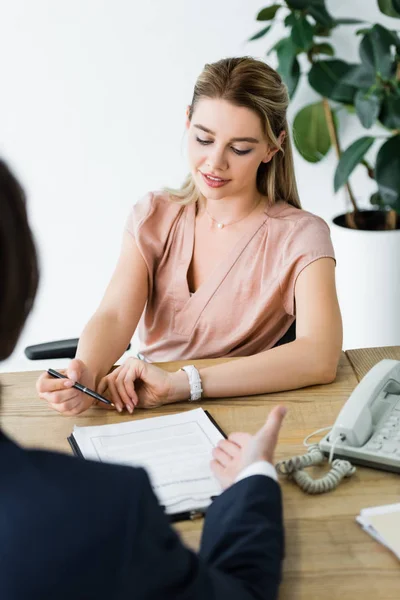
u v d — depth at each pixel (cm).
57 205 325
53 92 311
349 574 102
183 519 115
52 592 68
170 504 116
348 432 125
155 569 74
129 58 307
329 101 313
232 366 154
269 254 178
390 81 286
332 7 304
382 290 298
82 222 328
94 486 73
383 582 100
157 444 133
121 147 319
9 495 71
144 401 149
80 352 166
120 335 175
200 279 185
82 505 71
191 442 134
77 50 306
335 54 311
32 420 145
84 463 76
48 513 70
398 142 282
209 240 183
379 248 293
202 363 166
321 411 145
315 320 163
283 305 179
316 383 156
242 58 170
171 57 308
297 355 156
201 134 167
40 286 75
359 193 328
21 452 74
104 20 303
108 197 325
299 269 172
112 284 184
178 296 185
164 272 187
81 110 314
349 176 308
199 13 302
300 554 106
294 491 120
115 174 322
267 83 166
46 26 303
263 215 181
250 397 152
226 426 141
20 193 72
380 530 107
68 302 337
